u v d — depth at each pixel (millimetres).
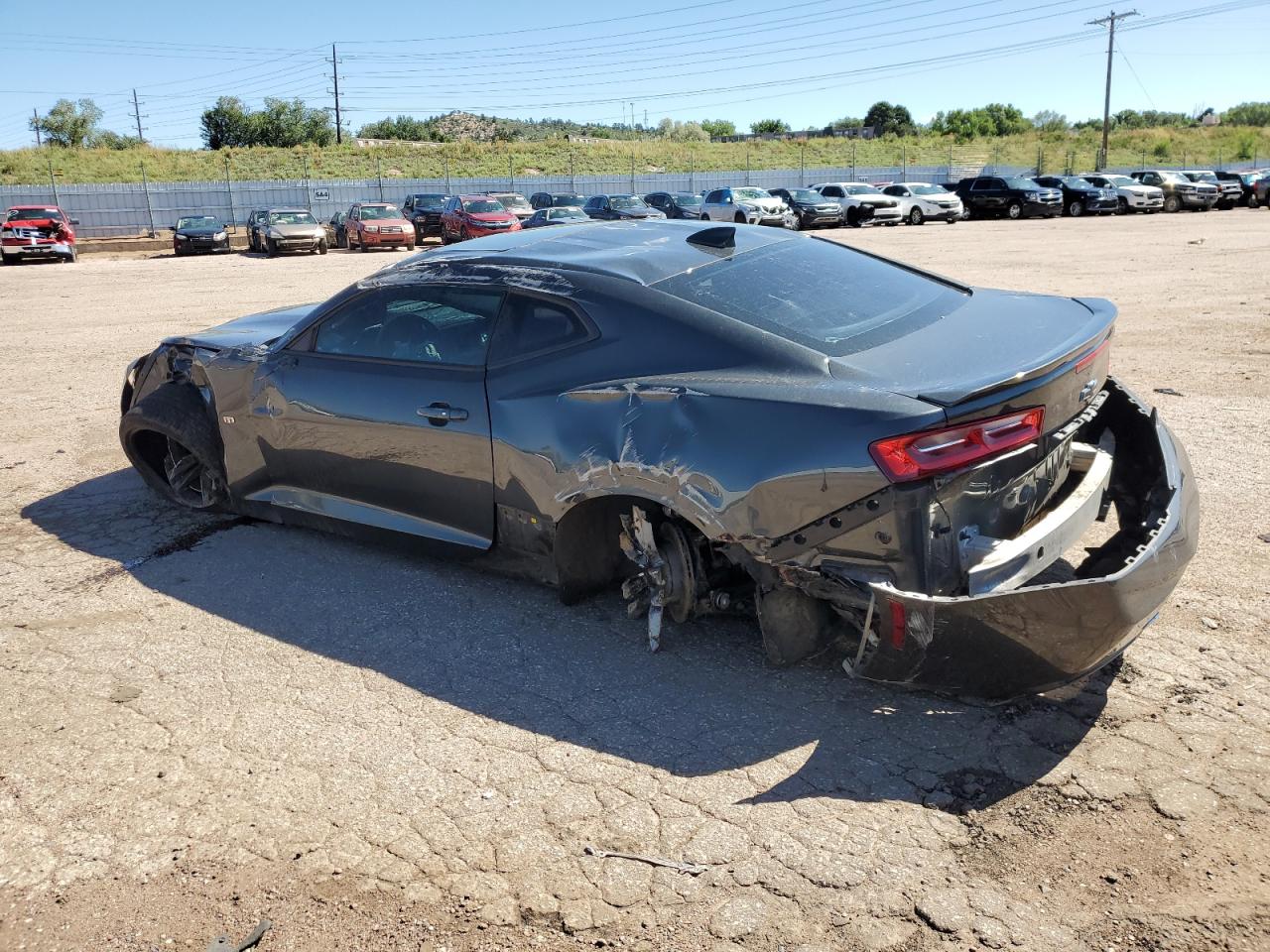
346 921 2361
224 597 4203
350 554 4613
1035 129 98062
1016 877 2393
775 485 2953
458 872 2502
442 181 46938
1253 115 94375
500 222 30094
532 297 3715
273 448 4574
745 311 3381
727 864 2480
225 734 3162
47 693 3449
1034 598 2645
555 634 3738
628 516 3521
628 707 3217
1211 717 2980
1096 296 12836
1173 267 16156
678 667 3449
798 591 3182
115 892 2490
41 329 12836
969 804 2658
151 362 5332
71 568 4582
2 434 7133
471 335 3857
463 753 3012
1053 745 2893
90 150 57688
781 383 3072
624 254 3791
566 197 35594
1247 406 6641
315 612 4023
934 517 2828
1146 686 3166
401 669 3535
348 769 2955
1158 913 2254
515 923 2326
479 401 3748
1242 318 10414
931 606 2691
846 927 2260
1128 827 2535
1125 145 71688
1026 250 21000
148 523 5172
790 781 2791
